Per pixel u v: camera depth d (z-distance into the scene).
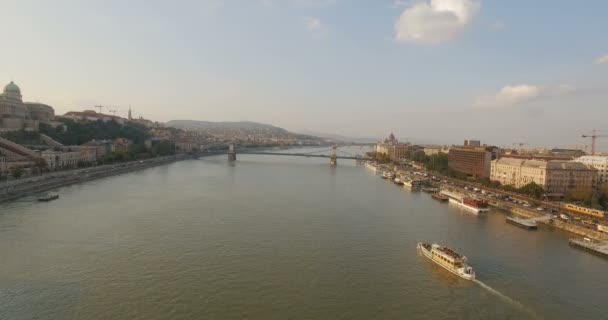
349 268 146.38
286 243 173.38
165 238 176.12
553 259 160.88
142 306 114.06
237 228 195.62
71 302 115.44
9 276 132.25
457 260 143.75
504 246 176.75
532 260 159.12
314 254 160.25
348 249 167.62
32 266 140.88
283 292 125.31
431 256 156.00
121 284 127.75
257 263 148.75
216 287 127.38
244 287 127.94
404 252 165.62
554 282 138.00
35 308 111.75
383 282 135.00
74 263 144.38
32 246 162.00
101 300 116.94
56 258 149.00
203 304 116.12
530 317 113.56
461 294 127.12
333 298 122.38
